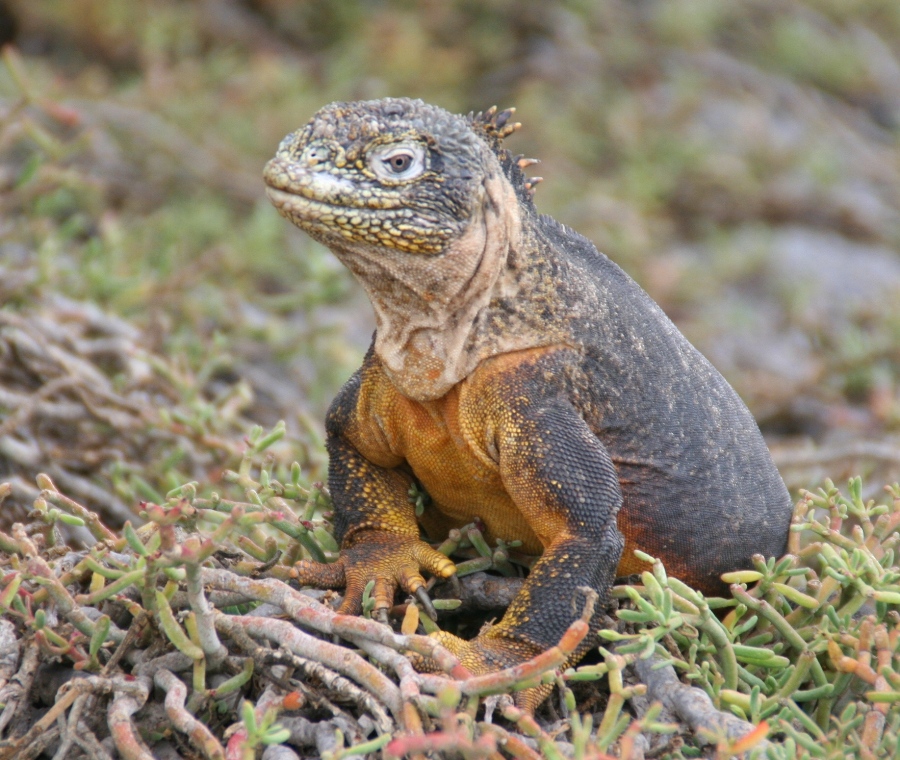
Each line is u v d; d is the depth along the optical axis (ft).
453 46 83.76
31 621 23.30
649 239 71.15
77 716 22.35
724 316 65.00
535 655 25.02
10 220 46.37
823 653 26.61
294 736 22.88
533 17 86.43
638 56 85.25
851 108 91.66
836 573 25.52
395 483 29.30
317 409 45.83
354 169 25.88
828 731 25.36
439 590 27.99
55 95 58.08
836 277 71.61
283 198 25.88
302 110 67.31
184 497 25.50
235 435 41.22
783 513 30.04
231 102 66.59
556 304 27.27
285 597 23.89
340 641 25.04
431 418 27.76
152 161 61.46
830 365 56.90
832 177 79.41
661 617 23.79
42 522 26.27
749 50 91.91
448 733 20.01
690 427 28.68
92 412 37.11
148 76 65.51
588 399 27.37
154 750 23.36
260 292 56.18
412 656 24.35
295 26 80.23
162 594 22.49
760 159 80.23
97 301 44.39
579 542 25.67
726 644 24.81
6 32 71.82
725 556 28.76
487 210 26.68
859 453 41.81
